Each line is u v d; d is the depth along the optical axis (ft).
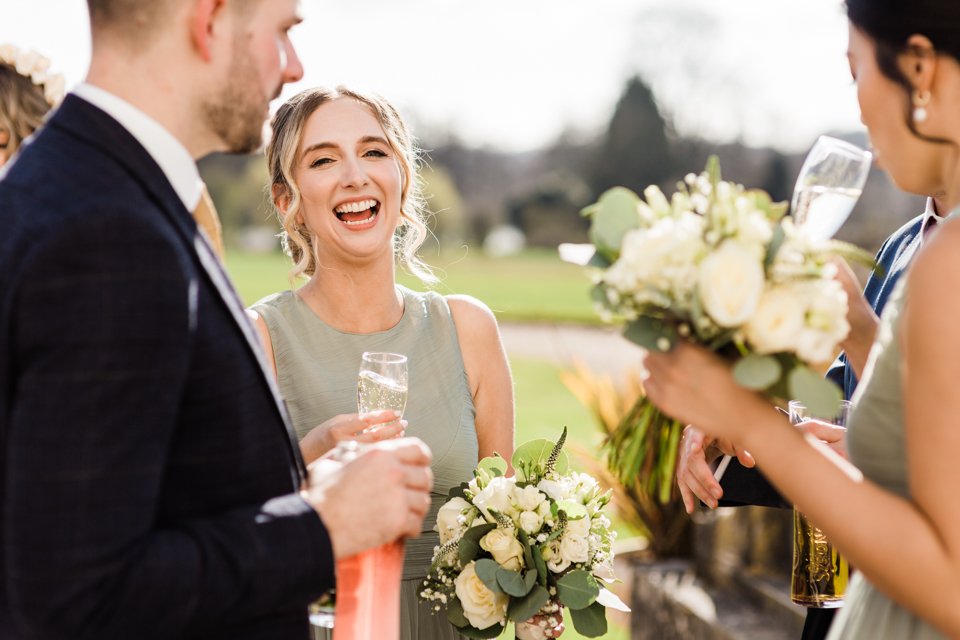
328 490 4.64
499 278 128.98
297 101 8.27
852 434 5.02
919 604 4.26
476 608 6.77
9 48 7.70
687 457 7.68
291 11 4.84
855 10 4.73
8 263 3.94
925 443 4.25
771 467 4.56
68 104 4.48
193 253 4.40
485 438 8.66
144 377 3.94
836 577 7.01
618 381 19.44
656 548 17.92
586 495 7.20
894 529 4.27
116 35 4.50
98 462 3.82
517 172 151.02
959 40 4.47
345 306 8.27
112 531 3.85
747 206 4.62
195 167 4.67
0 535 4.14
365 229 8.11
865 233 69.56
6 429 3.97
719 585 15.69
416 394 8.24
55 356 3.84
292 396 8.11
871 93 4.76
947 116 4.60
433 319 8.57
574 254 4.98
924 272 4.29
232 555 4.19
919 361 4.27
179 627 4.08
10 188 4.20
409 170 8.59
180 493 4.38
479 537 6.91
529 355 63.00
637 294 4.60
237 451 4.45
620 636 17.37
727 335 4.47
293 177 8.18
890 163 4.89
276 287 97.96
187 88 4.56
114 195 4.13
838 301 4.51
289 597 4.33
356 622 5.29
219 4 4.54
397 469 4.76
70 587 3.82
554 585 6.88
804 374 4.45
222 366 4.39
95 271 3.91
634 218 4.87
